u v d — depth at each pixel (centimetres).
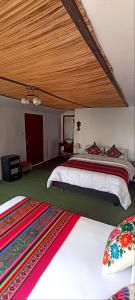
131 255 106
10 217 180
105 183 329
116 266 111
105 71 189
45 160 685
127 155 525
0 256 130
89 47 133
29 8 89
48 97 370
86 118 572
